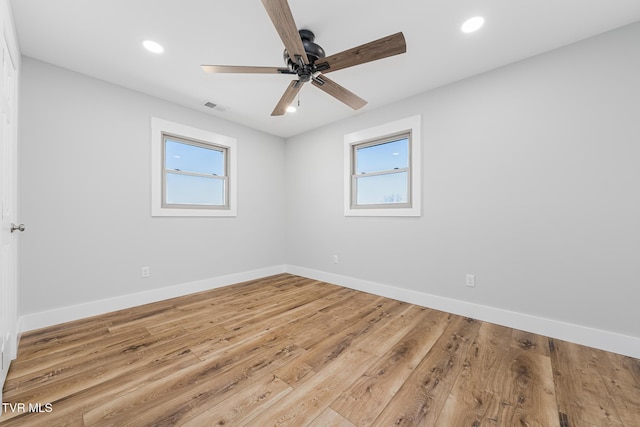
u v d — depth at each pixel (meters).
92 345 1.90
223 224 3.53
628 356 1.76
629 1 1.59
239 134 3.73
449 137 2.60
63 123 2.32
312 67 1.79
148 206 2.84
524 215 2.19
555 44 2.00
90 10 1.68
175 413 1.25
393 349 1.86
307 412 1.27
